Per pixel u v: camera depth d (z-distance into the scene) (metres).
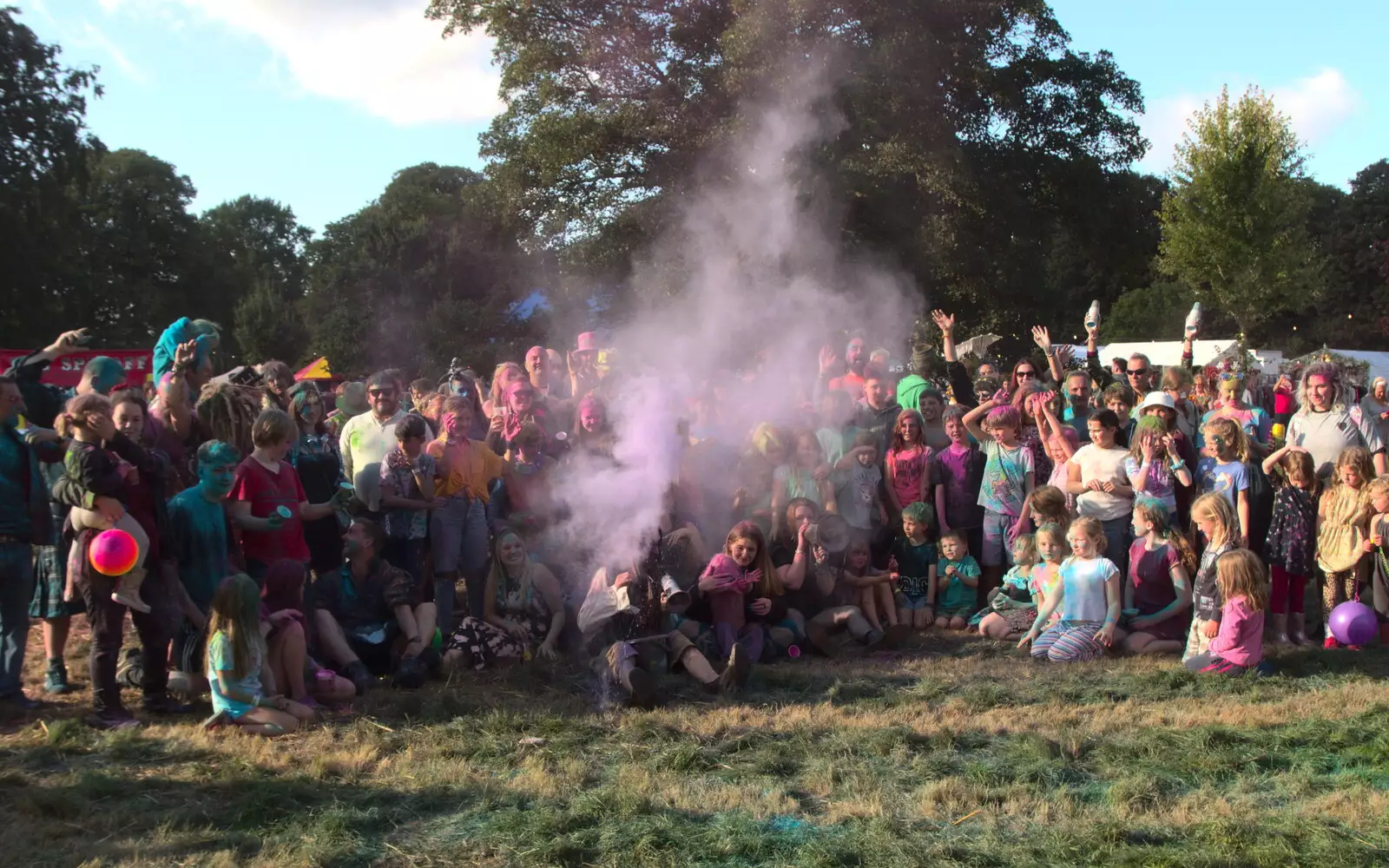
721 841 3.50
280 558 5.70
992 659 6.41
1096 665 6.19
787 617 6.57
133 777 4.13
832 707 5.25
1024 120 21.34
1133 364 8.35
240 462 5.71
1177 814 3.75
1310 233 51.91
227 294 49.19
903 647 6.72
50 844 3.50
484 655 6.04
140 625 5.00
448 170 49.75
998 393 7.89
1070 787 4.07
